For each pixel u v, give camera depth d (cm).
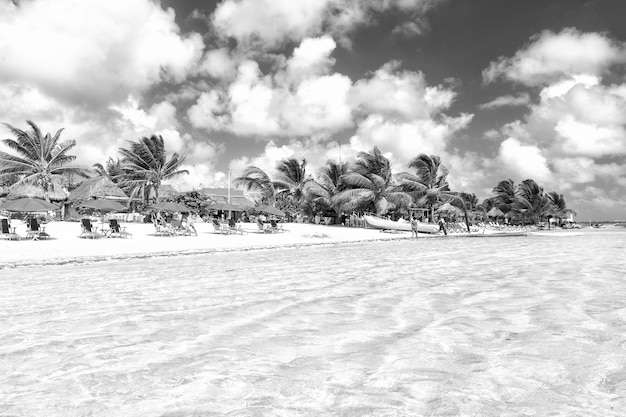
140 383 308
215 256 1537
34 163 4441
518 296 645
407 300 628
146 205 4750
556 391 279
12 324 500
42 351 391
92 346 405
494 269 1042
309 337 429
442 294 677
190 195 5147
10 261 1216
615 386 287
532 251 1750
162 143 5081
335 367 336
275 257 1487
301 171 5494
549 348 373
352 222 4800
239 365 344
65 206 4284
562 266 1098
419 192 4959
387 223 4109
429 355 361
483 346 385
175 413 258
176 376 321
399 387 291
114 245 1886
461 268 1077
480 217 7962
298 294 690
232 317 525
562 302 587
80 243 1945
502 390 282
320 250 1869
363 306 586
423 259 1369
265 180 5247
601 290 692
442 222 3841
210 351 385
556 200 10169
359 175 4659
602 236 3872
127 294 711
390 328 461
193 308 583
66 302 643
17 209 2105
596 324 459
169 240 2269
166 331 460
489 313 527
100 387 302
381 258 1422
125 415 256
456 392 280
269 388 294
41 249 1652
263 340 420
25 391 298
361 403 265
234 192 7156
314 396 279
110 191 4406
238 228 3030
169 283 841
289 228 3872
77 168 4547
